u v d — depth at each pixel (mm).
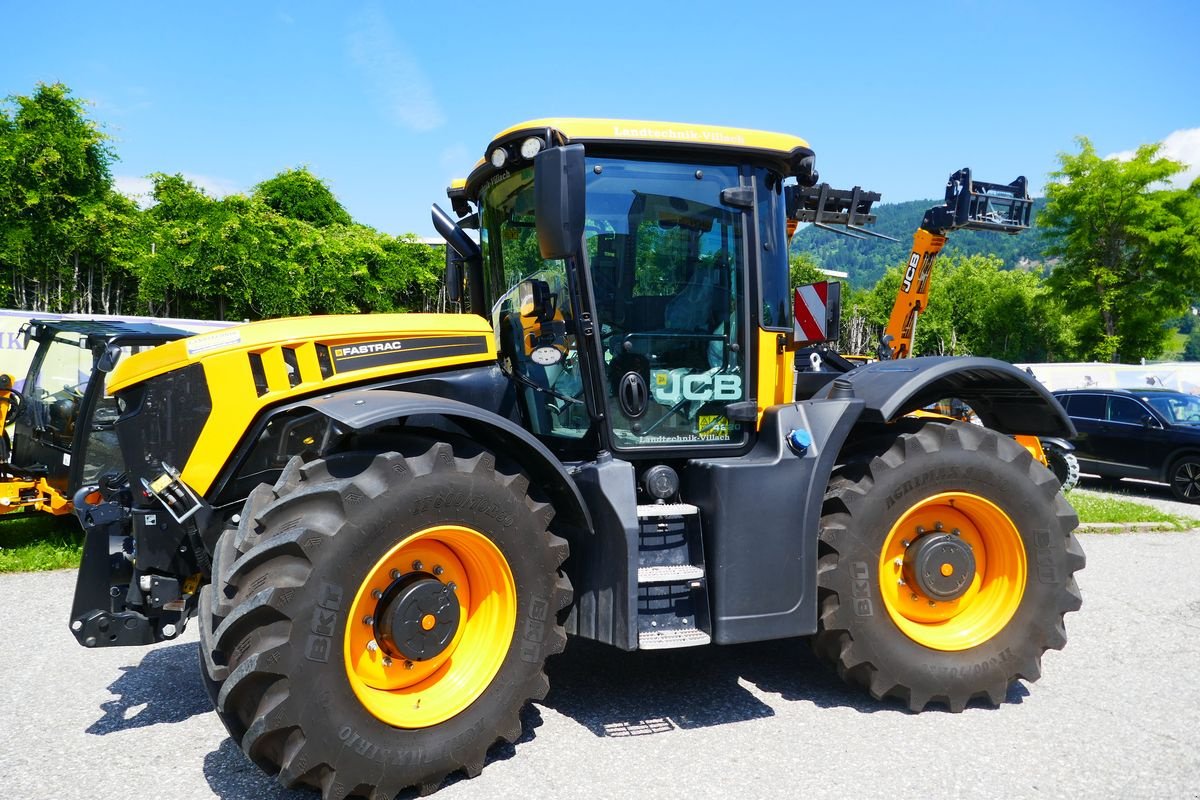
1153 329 30344
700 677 4141
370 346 3518
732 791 2977
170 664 4355
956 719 3645
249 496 3148
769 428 3664
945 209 8516
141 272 19312
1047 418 4281
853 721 3607
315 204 30000
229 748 3352
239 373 3361
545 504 3262
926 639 3721
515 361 3883
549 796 2941
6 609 5320
